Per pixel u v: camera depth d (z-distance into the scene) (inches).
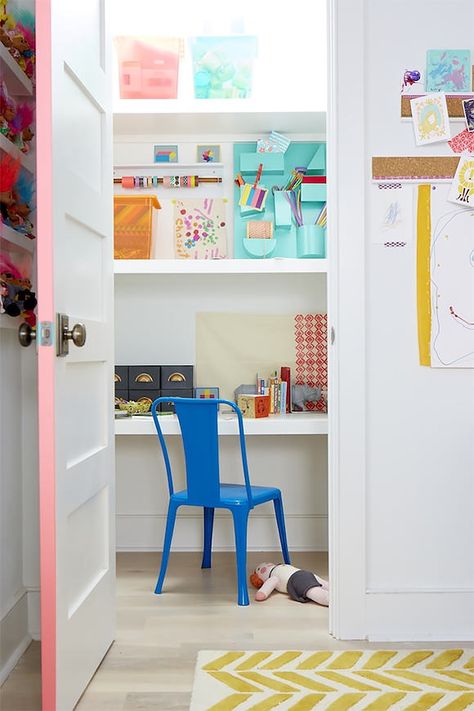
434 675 89.4
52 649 73.3
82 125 88.1
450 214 104.6
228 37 143.5
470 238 104.5
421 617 103.7
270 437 154.5
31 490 99.8
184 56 152.7
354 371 103.2
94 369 92.7
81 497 84.0
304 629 106.9
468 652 97.2
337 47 103.2
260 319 155.2
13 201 91.2
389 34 104.3
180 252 152.8
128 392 149.0
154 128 150.6
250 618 111.7
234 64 144.2
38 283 73.4
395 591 103.6
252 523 153.6
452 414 104.7
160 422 135.8
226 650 98.3
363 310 103.2
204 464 123.5
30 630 100.0
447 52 104.4
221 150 155.3
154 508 154.2
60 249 76.5
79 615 83.3
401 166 104.3
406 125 104.6
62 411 76.6
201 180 153.7
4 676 88.0
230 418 138.9
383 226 104.2
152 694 85.2
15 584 96.7
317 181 151.3
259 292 155.4
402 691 84.7
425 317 104.3
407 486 104.3
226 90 144.5
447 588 103.9
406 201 104.3
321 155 153.9
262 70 153.2
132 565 142.3
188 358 155.2
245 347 155.1
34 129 98.2
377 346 104.3
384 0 104.3
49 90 73.4
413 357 104.4
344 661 94.0
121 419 137.9
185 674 90.9
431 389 104.6
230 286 155.3
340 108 103.1
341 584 103.0
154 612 114.4
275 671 90.8
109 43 101.5
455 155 104.5
